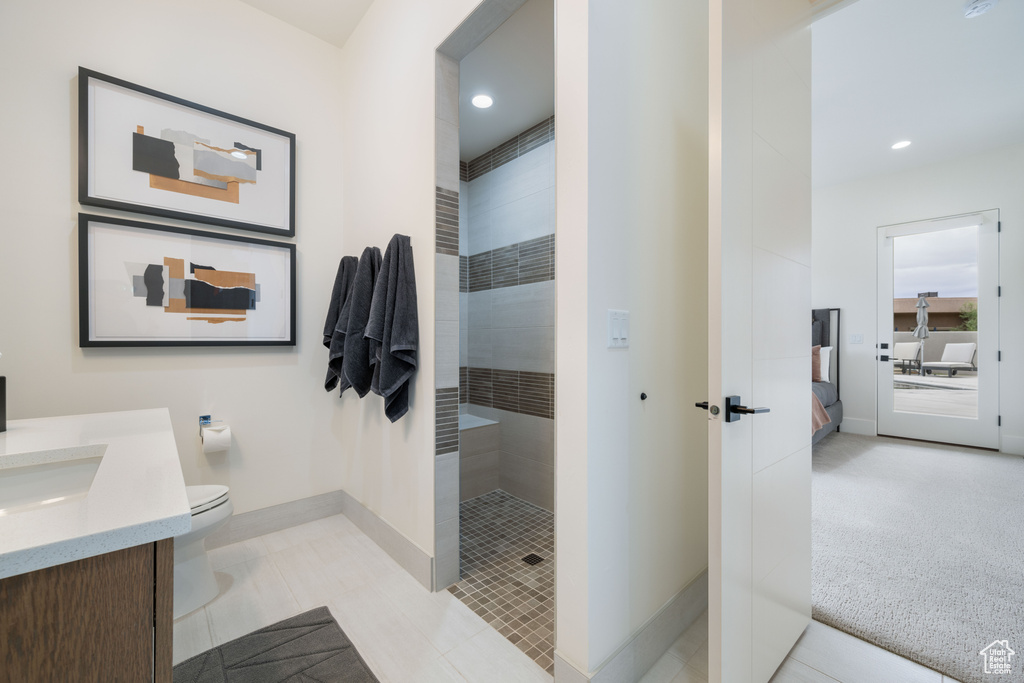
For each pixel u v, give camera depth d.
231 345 2.11
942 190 4.12
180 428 2.00
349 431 2.42
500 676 1.29
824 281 4.87
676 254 1.48
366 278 2.03
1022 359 3.74
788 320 1.39
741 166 1.10
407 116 1.91
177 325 1.97
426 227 1.80
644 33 1.34
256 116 2.21
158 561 0.58
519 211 2.89
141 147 1.88
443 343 1.78
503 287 3.03
